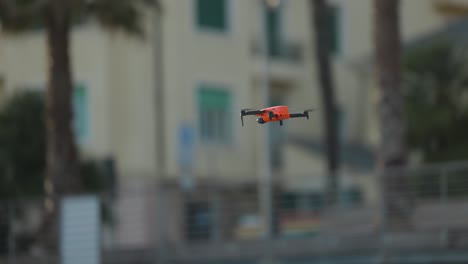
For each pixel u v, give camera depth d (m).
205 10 84.62
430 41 85.69
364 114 96.12
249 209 53.56
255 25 90.69
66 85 57.66
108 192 54.03
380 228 48.72
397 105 55.56
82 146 80.38
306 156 90.06
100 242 51.66
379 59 55.97
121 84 81.06
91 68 80.19
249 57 87.69
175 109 81.50
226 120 85.31
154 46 80.88
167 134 80.88
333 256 49.16
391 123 55.41
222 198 53.97
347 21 100.31
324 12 79.69
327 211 51.78
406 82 75.75
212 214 53.62
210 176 83.19
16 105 62.69
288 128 92.75
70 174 57.53
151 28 80.75
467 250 45.50
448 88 74.81
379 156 55.69
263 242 51.12
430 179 48.25
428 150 74.44
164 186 79.50
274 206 52.84
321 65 79.56
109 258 52.56
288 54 93.38
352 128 97.31
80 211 52.06
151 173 80.25
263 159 82.94
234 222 53.59
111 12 58.69
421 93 75.19
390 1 55.84
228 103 85.62
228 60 85.88
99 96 79.94
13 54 79.88
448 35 83.88
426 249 46.78
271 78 90.69
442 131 73.50
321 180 58.03
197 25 83.94
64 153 57.50
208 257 52.12
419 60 75.38
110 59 80.38
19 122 62.12
